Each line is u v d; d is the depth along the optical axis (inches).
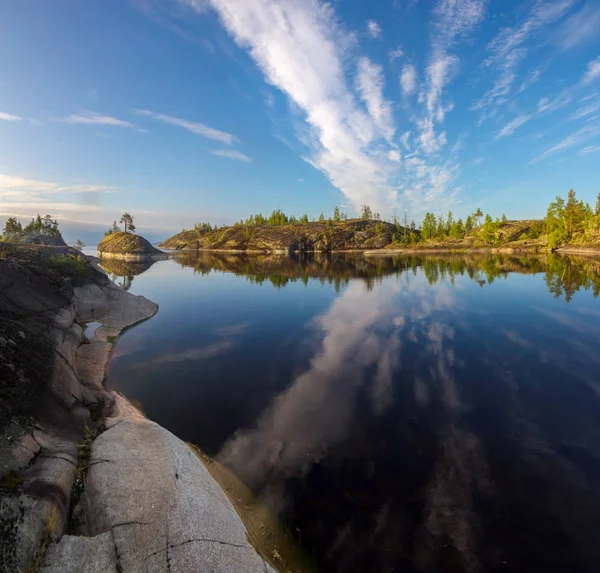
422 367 660.1
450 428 442.0
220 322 1069.1
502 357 705.0
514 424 448.5
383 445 406.0
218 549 238.8
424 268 2696.9
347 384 590.2
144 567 214.1
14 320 492.1
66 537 226.8
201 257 5255.9
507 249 4699.8
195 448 405.4
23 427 298.7
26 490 237.9
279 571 246.8
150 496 269.3
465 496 319.0
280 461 378.9
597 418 460.8
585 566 246.1
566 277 1841.8
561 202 4510.3
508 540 269.7
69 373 464.8
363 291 1628.9
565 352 727.1
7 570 194.1
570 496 314.2
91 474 287.1
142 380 617.6
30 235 2709.2
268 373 648.4
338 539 277.1
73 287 951.0
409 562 255.3
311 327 992.9
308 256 5369.1
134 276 2445.9
